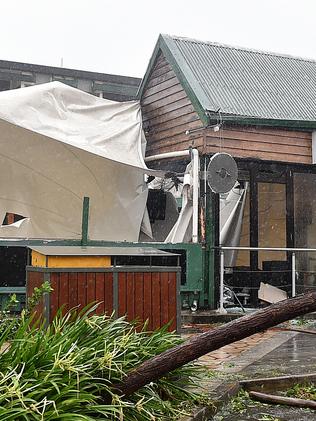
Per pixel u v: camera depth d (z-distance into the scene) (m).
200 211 11.19
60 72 17.02
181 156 11.64
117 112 12.21
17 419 3.33
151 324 6.22
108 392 4.01
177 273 6.36
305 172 12.16
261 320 3.90
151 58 12.92
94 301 5.50
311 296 3.89
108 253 6.38
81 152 10.87
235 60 13.55
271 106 11.98
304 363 6.83
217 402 5.11
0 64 16.58
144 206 11.90
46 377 3.64
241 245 12.73
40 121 10.47
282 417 5.14
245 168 11.59
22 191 10.98
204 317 10.36
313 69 14.30
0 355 3.92
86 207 10.60
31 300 4.89
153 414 4.21
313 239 12.56
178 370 4.91
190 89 11.64
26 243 10.24
